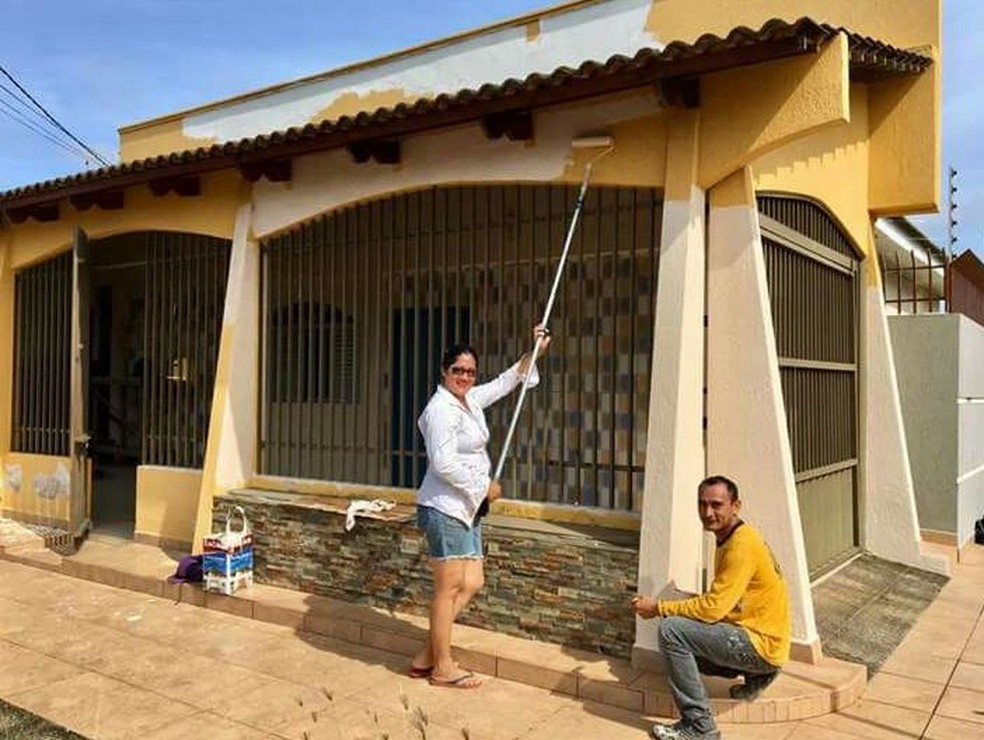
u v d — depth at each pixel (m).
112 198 7.81
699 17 6.96
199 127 10.39
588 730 4.19
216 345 7.54
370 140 5.85
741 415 4.93
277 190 6.86
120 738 4.13
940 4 6.70
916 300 11.09
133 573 6.76
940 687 4.75
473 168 5.74
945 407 8.36
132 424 12.74
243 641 5.52
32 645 5.45
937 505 8.37
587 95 4.90
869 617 5.79
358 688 4.74
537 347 5.10
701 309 4.98
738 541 4.03
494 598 5.36
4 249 9.11
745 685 4.21
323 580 6.14
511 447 5.98
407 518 5.79
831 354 6.80
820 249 6.50
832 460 6.74
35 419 8.96
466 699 4.58
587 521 5.50
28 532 8.34
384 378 6.49
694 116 4.89
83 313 7.88
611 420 5.58
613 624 4.92
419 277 6.35
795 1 6.71
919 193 6.97
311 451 6.88
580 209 5.44
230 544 6.22
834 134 6.51
